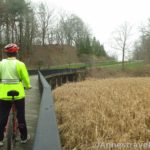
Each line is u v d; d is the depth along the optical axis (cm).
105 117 841
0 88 576
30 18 7738
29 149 629
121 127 762
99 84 2347
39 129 407
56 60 8781
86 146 658
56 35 10194
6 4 7131
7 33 7194
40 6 9456
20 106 582
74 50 10531
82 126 748
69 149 682
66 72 5138
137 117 868
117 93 1507
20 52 7325
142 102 1188
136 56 8338
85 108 1005
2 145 596
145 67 6850
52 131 399
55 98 1389
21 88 580
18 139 652
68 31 10788
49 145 347
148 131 727
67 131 775
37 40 8825
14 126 579
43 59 8144
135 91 1641
